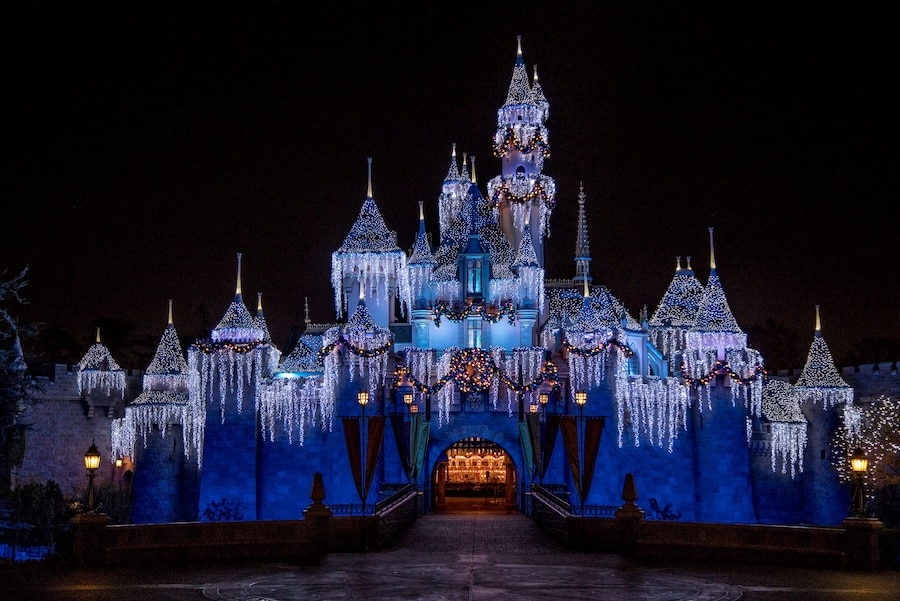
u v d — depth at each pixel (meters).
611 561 36.84
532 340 69.31
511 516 56.62
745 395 67.75
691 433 68.12
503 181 76.31
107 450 71.75
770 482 71.38
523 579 31.66
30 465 68.44
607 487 65.00
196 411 66.75
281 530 37.59
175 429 69.75
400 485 62.59
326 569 34.06
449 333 69.62
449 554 40.22
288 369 72.50
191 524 36.12
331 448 65.12
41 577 31.30
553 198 77.12
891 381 69.88
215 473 65.31
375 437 49.84
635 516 38.19
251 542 37.09
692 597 27.75
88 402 71.31
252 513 65.19
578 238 76.31
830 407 71.25
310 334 76.56
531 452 63.44
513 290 69.75
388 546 44.03
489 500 73.00
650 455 67.56
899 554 35.41
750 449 71.44
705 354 67.56
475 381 65.12
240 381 66.12
